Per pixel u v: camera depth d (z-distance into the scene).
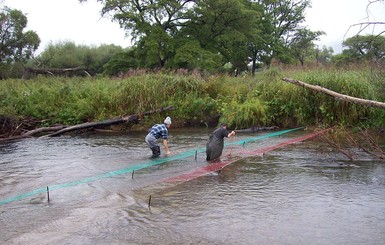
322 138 13.51
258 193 7.57
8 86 21.09
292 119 17.20
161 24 40.12
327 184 8.10
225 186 8.09
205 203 7.02
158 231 5.79
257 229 5.82
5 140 15.22
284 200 7.12
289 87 17.28
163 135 11.25
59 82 22.53
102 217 6.39
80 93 19.61
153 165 10.07
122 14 37.41
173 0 38.19
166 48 38.50
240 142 13.34
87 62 50.34
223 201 7.11
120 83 19.22
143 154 11.65
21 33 42.19
